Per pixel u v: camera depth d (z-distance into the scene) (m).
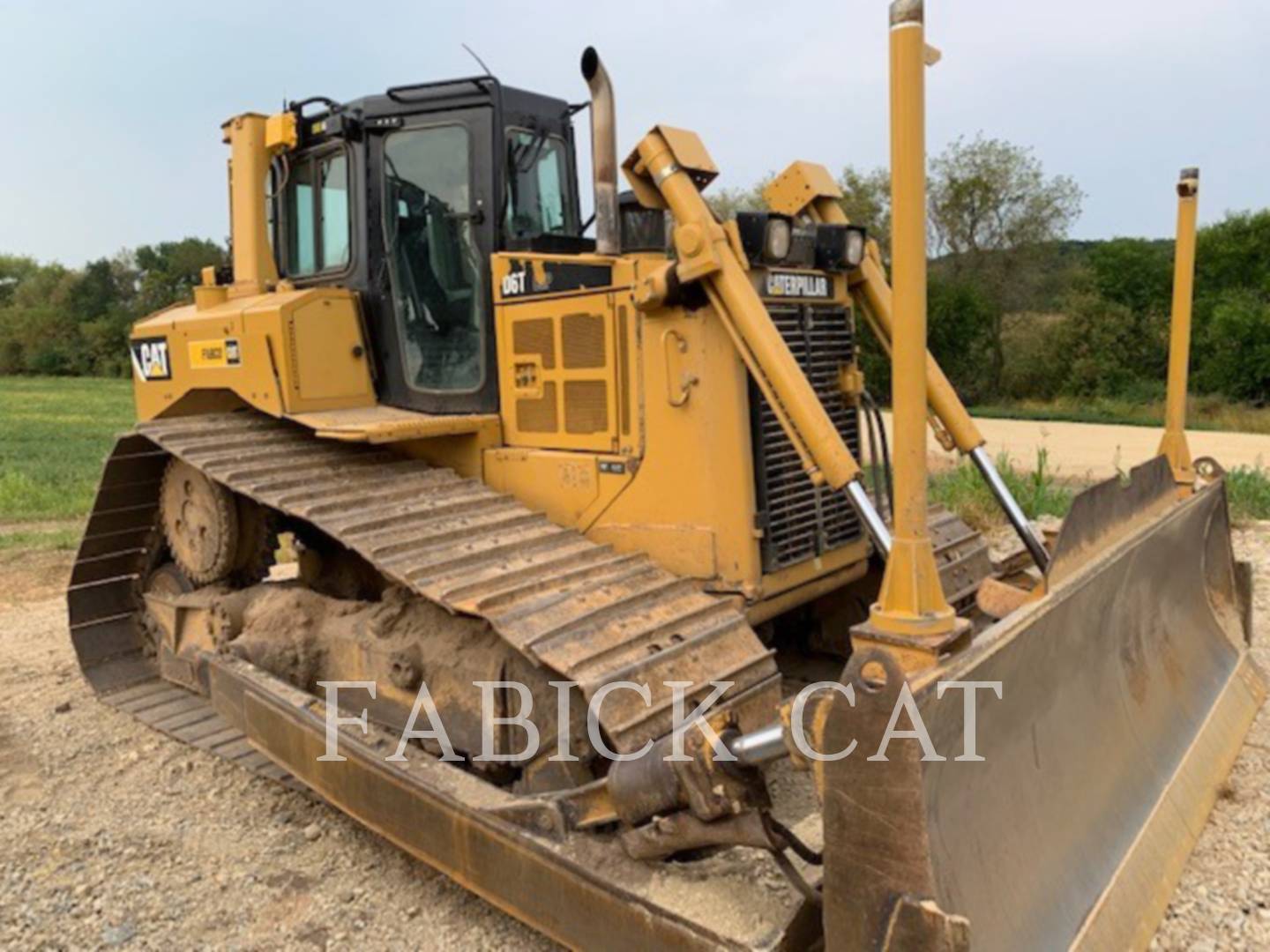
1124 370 27.42
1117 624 3.45
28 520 11.44
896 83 2.15
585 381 3.85
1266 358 24.16
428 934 3.34
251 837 4.02
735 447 3.53
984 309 28.17
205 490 4.91
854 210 29.19
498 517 3.82
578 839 2.88
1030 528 4.11
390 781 3.39
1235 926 3.12
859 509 3.11
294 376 4.32
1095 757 3.14
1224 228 29.23
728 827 2.58
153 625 5.66
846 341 4.09
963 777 2.34
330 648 4.20
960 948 1.97
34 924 3.44
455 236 4.26
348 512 3.71
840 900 2.16
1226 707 4.14
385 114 4.30
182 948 3.29
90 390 45.34
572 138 4.74
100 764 4.73
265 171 4.97
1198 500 4.18
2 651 6.47
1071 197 29.30
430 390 4.41
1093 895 2.82
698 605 3.42
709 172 3.54
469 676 3.57
